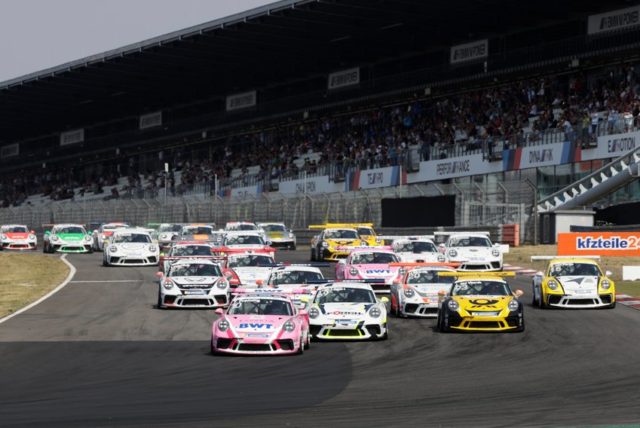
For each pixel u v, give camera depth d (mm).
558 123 70438
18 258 67625
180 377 22906
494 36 83625
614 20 73000
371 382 22031
